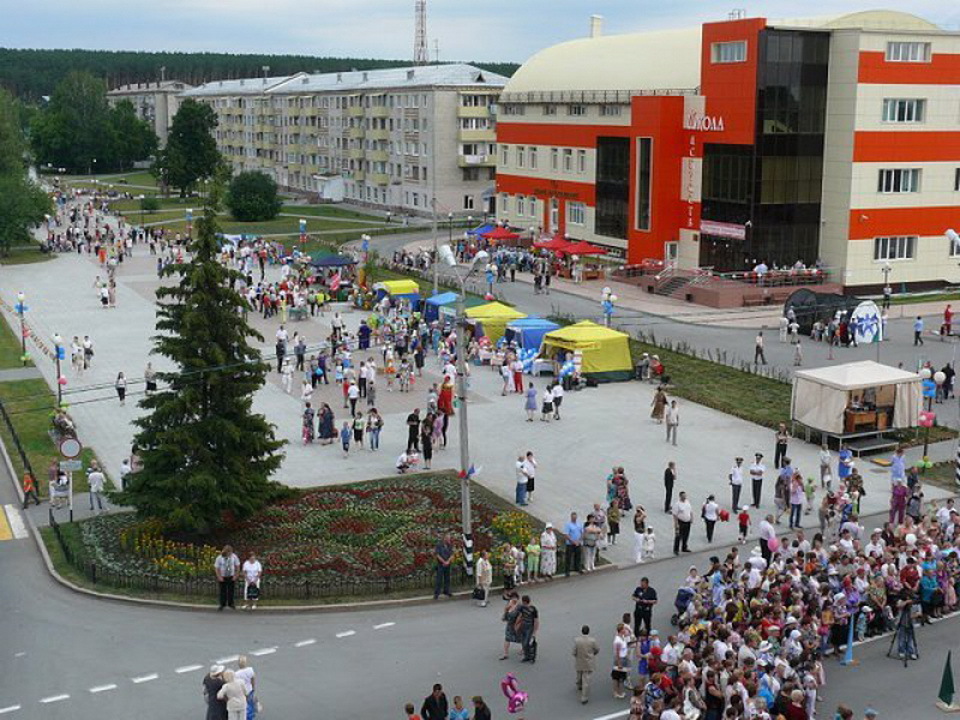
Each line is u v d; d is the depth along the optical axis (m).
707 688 21.41
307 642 26.62
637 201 83.50
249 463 33.44
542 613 28.39
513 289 79.88
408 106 127.56
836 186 73.88
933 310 69.88
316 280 81.69
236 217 125.81
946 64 73.81
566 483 38.44
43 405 49.28
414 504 36.00
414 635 27.05
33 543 33.53
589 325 55.16
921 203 75.25
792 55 72.56
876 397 42.88
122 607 28.80
